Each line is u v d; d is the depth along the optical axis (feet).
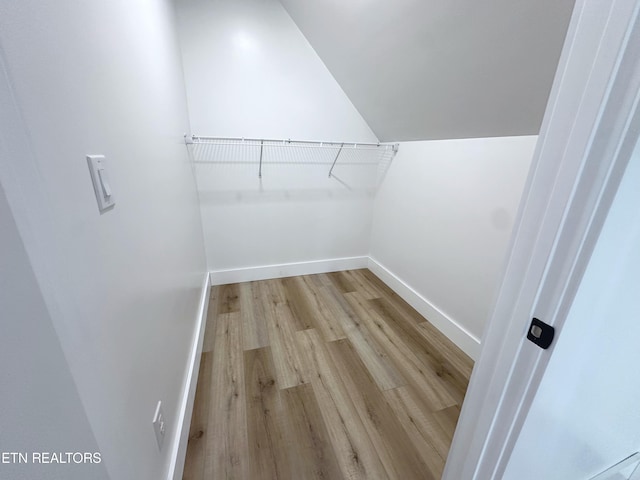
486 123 4.50
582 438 2.10
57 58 1.48
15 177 1.12
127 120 2.48
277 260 8.38
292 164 7.57
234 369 4.95
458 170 5.47
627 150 1.13
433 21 3.48
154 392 2.70
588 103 1.16
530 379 1.56
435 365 5.17
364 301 7.36
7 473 1.22
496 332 1.76
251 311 6.75
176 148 4.57
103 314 1.79
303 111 7.20
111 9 2.27
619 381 1.99
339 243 8.89
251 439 3.73
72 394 1.40
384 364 5.16
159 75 3.76
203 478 3.28
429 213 6.37
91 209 1.73
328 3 4.77
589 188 1.21
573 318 1.40
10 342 1.18
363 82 6.11
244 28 6.26
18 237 1.13
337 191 8.29
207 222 7.31
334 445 3.68
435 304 6.36
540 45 2.77
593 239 1.25
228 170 7.07
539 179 1.41
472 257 5.28
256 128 6.93
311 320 6.47
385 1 3.80
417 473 3.38
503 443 1.76
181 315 4.13
